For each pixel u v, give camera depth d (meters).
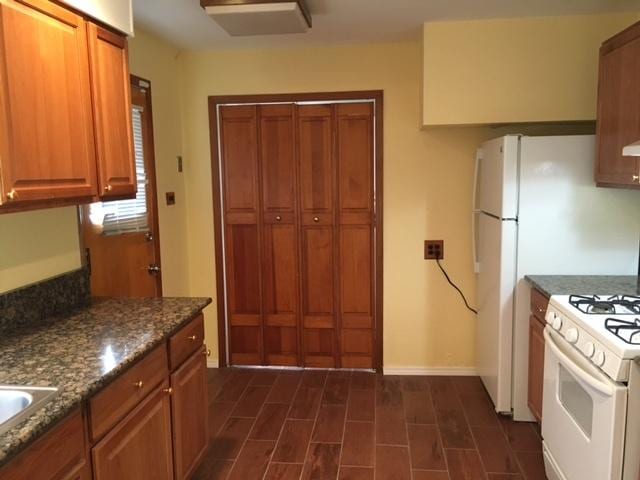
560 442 2.16
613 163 2.47
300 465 2.58
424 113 3.10
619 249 2.78
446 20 3.00
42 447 1.28
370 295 3.78
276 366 3.93
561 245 2.81
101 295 2.62
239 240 3.85
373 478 2.46
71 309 2.27
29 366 1.60
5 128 1.49
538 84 3.01
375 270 3.74
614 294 2.39
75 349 1.75
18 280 2.03
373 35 3.31
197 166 3.79
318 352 3.88
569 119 3.02
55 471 1.34
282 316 3.88
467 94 3.06
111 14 2.03
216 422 3.04
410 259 3.68
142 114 3.12
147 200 3.18
